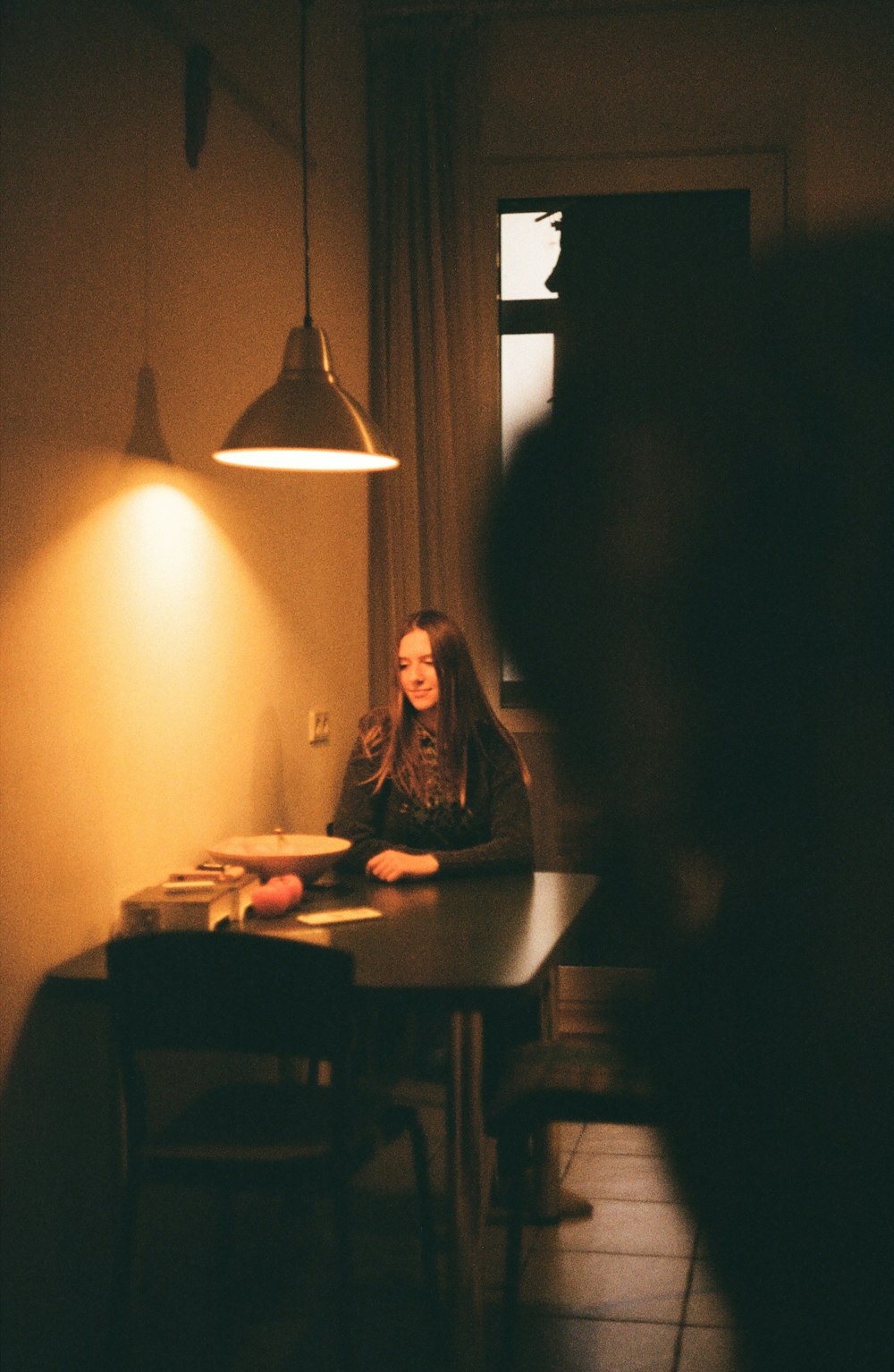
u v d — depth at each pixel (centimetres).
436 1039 279
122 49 222
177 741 248
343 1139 181
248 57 292
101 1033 213
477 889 261
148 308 235
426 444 407
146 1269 228
